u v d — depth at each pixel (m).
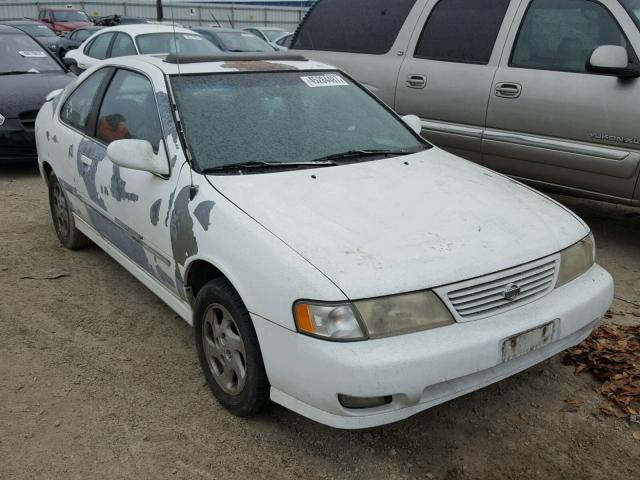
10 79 7.80
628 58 4.66
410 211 2.93
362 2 6.52
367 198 3.02
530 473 2.67
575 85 4.88
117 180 3.72
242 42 12.61
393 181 3.25
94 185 4.04
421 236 2.72
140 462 2.72
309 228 2.72
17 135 7.25
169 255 3.26
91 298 4.24
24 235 5.40
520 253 2.76
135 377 3.34
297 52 6.94
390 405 2.45
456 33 5.70
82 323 3.91
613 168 4.75
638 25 4.69
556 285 2.88
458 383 2.55
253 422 2.98
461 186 3.29
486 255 2.68
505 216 3.00
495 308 2.65
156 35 9.73
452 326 2.52
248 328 2.73
